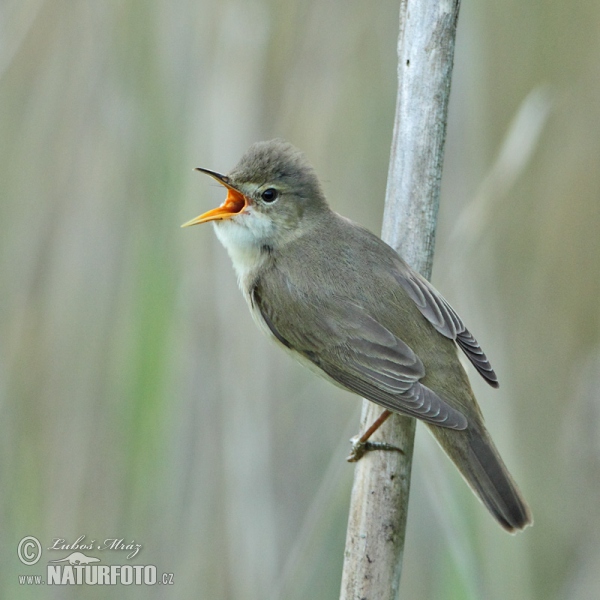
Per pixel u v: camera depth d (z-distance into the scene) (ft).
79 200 34.55
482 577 30.78
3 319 34.42
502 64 39.01
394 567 27.40
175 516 33.24
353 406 36.88
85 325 34.06
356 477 28.17
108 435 33.35
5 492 33.73
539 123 32.58
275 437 35.55
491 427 34.78
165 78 34.42
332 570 32.48
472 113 36.40
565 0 39.40
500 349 36.11
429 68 29.19
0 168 34.68
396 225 30.25
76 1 34.83
